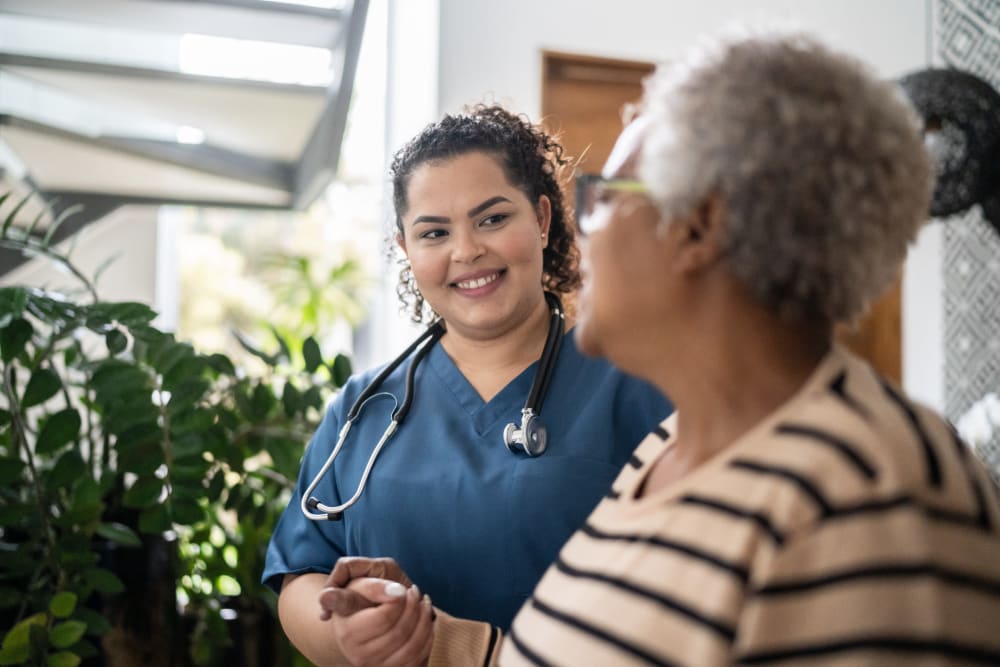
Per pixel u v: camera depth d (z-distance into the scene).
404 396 1.13
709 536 0.53
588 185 0.63
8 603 1.47
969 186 1.84
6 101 2.50
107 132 2.65
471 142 1.06
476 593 1.02
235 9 2.16
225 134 2.66
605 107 2.80
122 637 1.54
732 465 0.54
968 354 2.67
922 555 0.47
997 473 2.30
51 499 1.55
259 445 1.80
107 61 2.17
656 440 0.73
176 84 2.24
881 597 0.47
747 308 0.56
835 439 0.50
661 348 0.59
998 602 0.49
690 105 0.54
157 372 1.58
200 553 1.85
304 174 2.84
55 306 1.54
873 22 2.98
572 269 1.23
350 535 1.10
